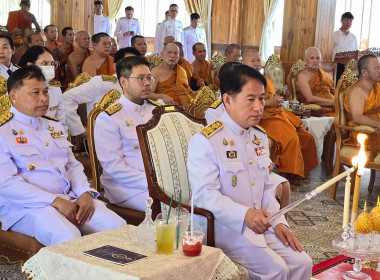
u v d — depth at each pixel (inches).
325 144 258.4
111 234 87.6
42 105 111.7
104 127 128.6
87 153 178.7
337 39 406.0
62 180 114.5
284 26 385.4
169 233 79.3
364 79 194.9
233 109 99.7
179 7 591.5
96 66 257.9
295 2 379.6
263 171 104.6
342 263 96.9
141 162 130.3
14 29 336.2
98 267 73.0
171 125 112.7
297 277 97.0
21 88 110.3
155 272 71.6
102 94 188.1
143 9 594.6
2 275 120.9
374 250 84.4
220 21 552.7
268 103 216.1
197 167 98.2
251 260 95.5
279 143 211.6
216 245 98.3
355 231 87.8
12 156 109.8
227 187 99.1
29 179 110.8
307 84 266.8
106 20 547.5
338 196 203.5
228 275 84.3
